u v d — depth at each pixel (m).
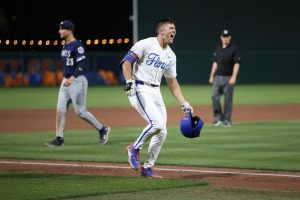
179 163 25.36
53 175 22.23
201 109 54.12
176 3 96.06
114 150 29.16
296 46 96.88
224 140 32.84
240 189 19.66
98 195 18.66
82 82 30.56
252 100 65.69
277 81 95.25
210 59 94.12
